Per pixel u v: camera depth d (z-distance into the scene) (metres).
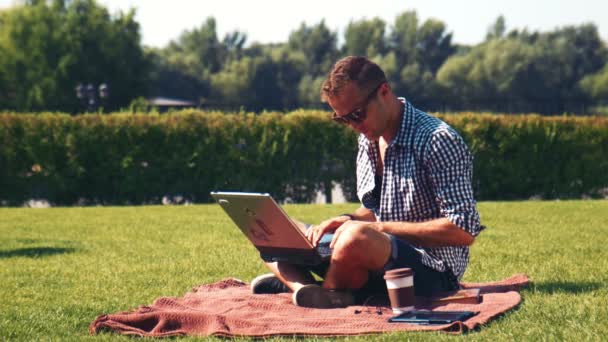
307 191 17.12
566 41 71.56
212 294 5.11
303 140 17.06
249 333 3.95
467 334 3.83
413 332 3.87
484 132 16.92
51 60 60.91
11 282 6.55
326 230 4.58
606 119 17.20
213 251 8.27
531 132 16.97
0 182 16.88
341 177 17.09
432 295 4.54
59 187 16.91
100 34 62.06
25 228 11.29
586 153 17.11
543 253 7.60
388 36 81.81
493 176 16.97
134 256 8.03
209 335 4.01
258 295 4.89
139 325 4.29
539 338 3.79
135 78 63.28
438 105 25.61
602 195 17.27
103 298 5.68
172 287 6.09
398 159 4.55
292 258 4.59
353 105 4.38
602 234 9.28
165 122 17.03
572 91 69.88
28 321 4.78
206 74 83.56
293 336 3.90
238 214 4.56
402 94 74.56
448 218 4.36
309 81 82.00
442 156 4.39
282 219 4.34
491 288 5.11
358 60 4.42
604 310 4.42
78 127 16.92
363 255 4.32
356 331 3.90
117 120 16.97
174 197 17.23
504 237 9.03
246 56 90.50
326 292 4.51
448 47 81.19
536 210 12.87
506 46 71.00
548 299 4.78
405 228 4.43
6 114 16.88
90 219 12.55
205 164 17.05
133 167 16.98
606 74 69.31
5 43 61.06
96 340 4.07
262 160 17.06
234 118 17.11
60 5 63.25
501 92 70.25
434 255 4.53
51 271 7.14
